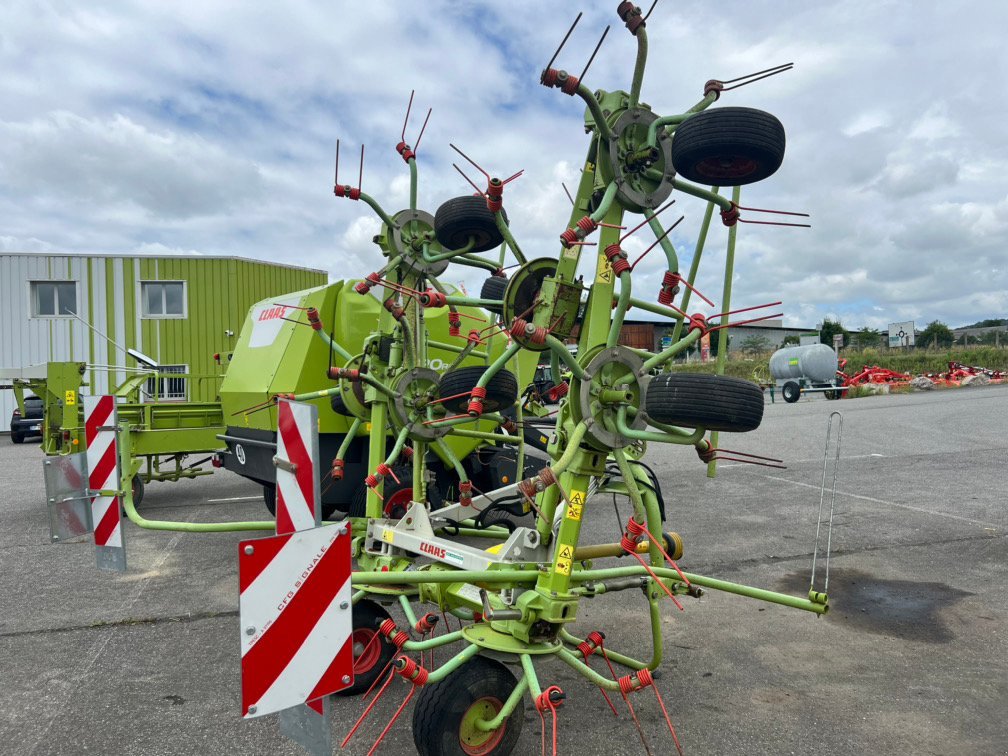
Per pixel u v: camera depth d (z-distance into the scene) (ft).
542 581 10.57
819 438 47.80
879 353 134.10
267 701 7.61
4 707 12.64
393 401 14.43
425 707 9.69
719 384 9.64
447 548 11.97
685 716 12.09
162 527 13.11
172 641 15.80
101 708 12.59
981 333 146.30
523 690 9.84
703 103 11.13
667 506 29.14
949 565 20.62
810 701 12.62
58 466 14.52
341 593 8.20
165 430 30.30
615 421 10.53
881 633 15.79
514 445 24.72
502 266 15.25
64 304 77.30
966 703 12.51
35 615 17.52
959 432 48.85
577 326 11.58
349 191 14.66
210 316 78.84
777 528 25.20
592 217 10.47
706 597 18.29
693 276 12.33
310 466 8.43
